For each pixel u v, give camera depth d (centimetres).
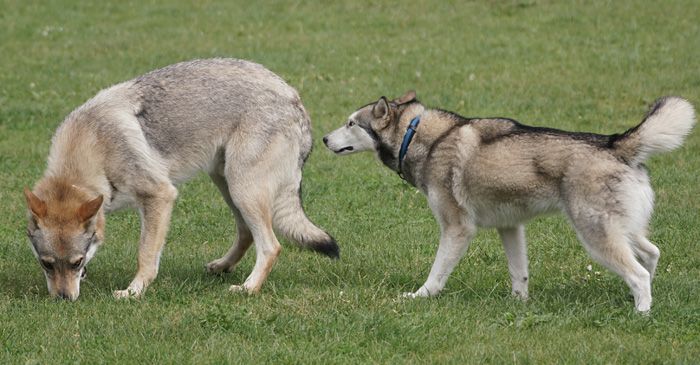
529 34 5391
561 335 1845
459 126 2141
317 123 4100
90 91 4678
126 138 2167
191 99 2223
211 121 2231
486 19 5734
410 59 5053
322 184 3306
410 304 2044
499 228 2159
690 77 4509
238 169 2238
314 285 2283
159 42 5572
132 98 2209
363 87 4619
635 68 4719
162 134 2206
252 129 2234
